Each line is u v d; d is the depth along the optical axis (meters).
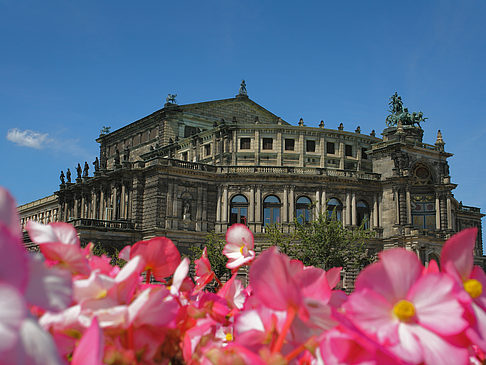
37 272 2.51
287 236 87.06
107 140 139.00
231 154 97.38
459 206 128.88
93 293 3.39
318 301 3.13
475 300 3.29
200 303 4.75
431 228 96.62
